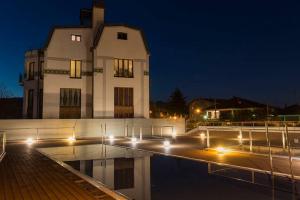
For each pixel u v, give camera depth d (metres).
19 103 48.34
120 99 34.31
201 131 33.56
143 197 7.96
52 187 8.30
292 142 21.03
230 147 17.92
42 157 14.98
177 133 35.25
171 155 15.30
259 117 45.50
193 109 67.94
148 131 33.81
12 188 8.23
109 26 34.19
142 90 35.31
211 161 12.85
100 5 35.16
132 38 35.25
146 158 15.00
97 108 33.09
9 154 16.41
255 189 8.40
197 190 8.52
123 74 34.72
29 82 35.25
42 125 28.98
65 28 33.53
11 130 27.70
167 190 8.65
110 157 15.54
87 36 34.41
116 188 9.02
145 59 35.75
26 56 35.62
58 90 32.75
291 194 7.84
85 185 8.52
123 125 32.56
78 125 30.55
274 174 9.91
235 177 9.95
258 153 14.54
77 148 20.09
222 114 56.31
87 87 33.94
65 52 33.31
